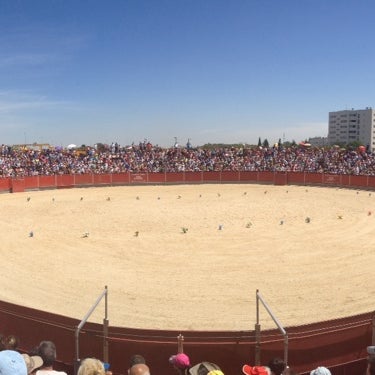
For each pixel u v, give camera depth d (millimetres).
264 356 6957
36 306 11039
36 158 46406
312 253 16203
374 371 4832
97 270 14227
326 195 34500
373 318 7543
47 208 28141
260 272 13891
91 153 50469
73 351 7328
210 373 4492
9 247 17453
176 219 23500
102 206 28875
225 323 10086
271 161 47750
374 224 21953
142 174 44656
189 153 51438
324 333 7211
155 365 6988
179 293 12055
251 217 24031
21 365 4344
